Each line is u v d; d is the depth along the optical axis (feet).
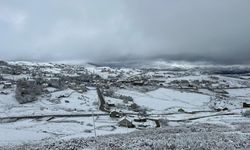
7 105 391.45
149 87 646.74
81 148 81.56
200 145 76.95
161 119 294.66
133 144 81.05
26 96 419.95
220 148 75.10
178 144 78.79
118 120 293.84
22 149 89.81
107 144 83.71
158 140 88.07
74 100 443.32
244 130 128.77
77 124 269.85
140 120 294.25
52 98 446.60
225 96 620.08
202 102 520.83
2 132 203.10
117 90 581.94
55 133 218.79
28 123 275.18
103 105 417.28
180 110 414.21
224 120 273.54
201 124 226.38
